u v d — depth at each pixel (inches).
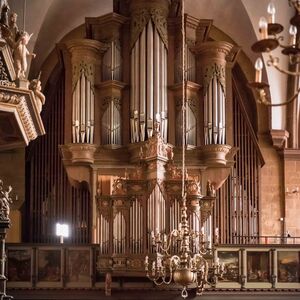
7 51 574.2
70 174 994.7
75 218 1058.1
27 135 676.1
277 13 1064.8
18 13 1015.0
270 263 962.7
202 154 1007.6
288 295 960.3
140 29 1021.8
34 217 1061.8
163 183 922.7
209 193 936.3
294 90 1093.8
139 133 990.4
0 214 656.4
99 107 1018.1
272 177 1109.7
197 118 1023.6
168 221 915.4
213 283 891.4
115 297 952.9
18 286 949.8
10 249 958.4
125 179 925.8
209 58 1035.9
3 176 1040.2
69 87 1028.5
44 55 1122.0
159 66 1011.9
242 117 1112.2
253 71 1147.9
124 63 1035.3
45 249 960.3
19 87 593.0
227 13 1120.8
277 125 1107.3
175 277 714.2
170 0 1057.5
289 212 1097.4
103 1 1118.4
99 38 1043.3
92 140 1000.2
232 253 959.6
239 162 1099.3
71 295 954.7
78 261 960.3
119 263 915.4
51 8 1069.8
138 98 1002.7
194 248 863.7
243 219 1080.2
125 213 923.4
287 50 419.8
